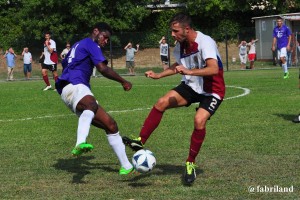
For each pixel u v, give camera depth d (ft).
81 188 31.19
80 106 32.32
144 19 240.73
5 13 231.91
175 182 31.99
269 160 37.09
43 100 86.58
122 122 57.41
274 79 113.91
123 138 32.60
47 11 210.38
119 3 214.90
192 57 32.42
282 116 57.31
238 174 33.42
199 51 31.89
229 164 36.27
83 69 33.32
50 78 173.68
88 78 33.71
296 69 160.97
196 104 70.79
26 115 67.10
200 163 36.76
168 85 112.78
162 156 39.81
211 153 39.96
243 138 45.52
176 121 56.65
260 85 99.50
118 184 31.94
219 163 36.65
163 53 171.01
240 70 172.86
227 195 28.81
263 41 204.85
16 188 31.53
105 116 32.65
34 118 63.72
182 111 64.44
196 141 31.48
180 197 28.66
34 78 177.68
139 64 214.69
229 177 32.76
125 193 29.78
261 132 48.08
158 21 239.09
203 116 31.71
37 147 44.96
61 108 74.02
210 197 28.55
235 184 31.01
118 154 32.81
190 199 28.22
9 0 233.76
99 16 211.82
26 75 177.88
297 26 193.88
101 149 43.21
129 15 218.18
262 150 40.42
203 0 231.91
